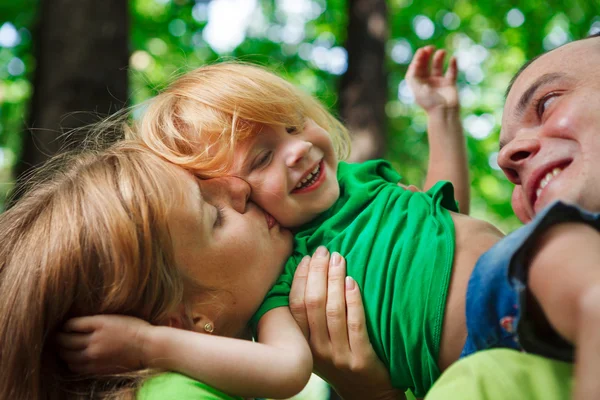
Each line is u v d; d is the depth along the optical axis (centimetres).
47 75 314
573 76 144
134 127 186
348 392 158
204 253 146
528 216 157
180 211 145
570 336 95
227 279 148
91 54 315
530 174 142
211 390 134
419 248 151
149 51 767
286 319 149
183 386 132
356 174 181
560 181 135
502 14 816
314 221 171
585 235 100
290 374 134
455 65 237
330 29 835
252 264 152
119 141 183
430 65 263
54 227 147
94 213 143
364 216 164
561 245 99
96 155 167
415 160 844
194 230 145
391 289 148
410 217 159
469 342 128
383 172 193
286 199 162
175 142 163
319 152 171
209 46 776
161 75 752
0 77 703
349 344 149
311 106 186
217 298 147
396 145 844
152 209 142
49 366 143
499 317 112
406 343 143
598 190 131
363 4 473
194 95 170
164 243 141
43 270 141
